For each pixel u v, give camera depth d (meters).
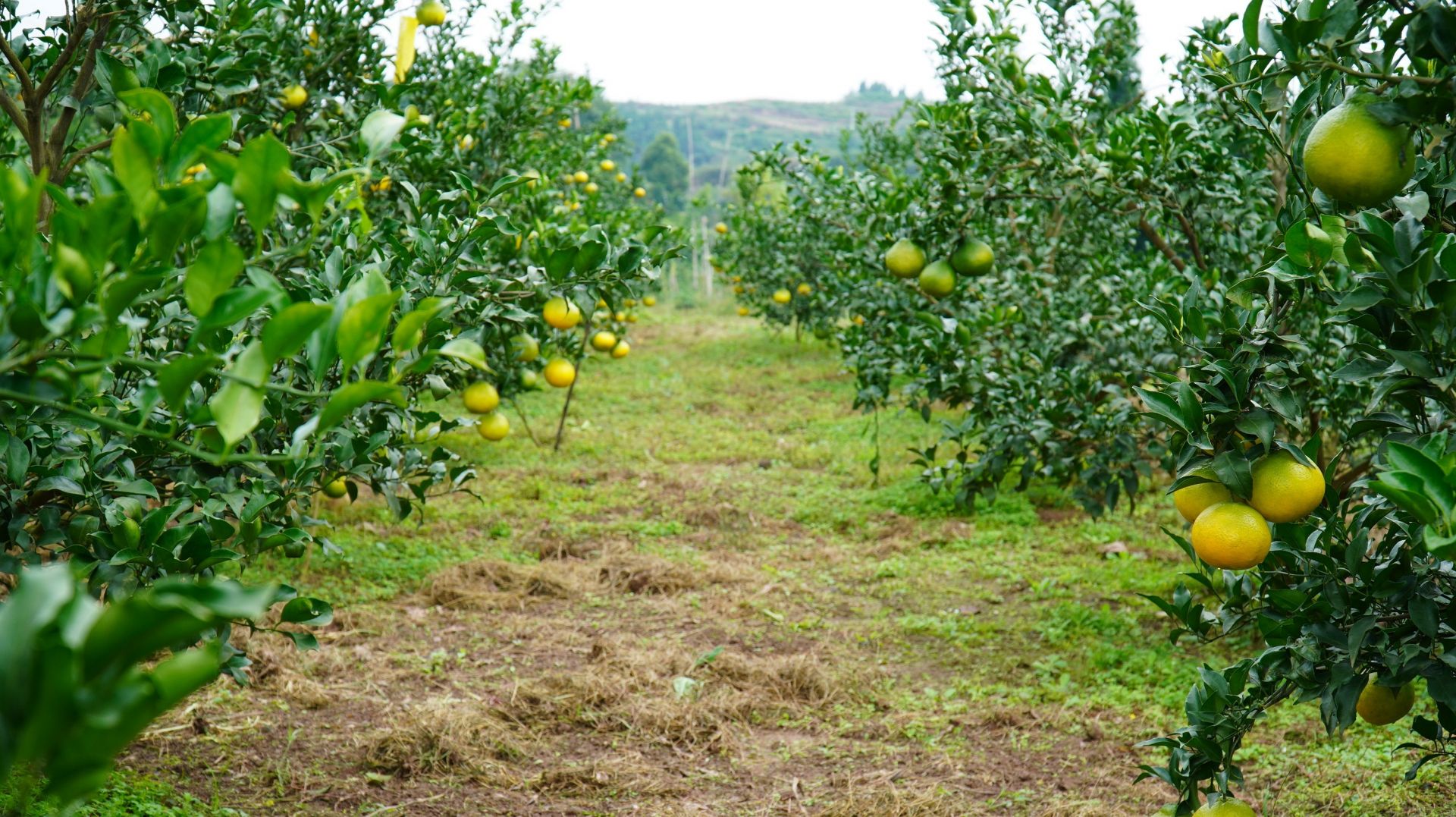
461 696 5.20
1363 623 2.16
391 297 1.20
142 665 4.69
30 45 3.61
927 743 4.82
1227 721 2.44
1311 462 1.93
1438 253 1.76
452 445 10.63
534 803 4.28
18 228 1.24
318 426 1.21
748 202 16.39
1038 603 6.62
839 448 11.16
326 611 2.79
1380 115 1.70
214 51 3.60
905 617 6.42
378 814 4.11
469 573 6.87
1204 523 1.94
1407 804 4.04
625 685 5.27
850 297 9.56
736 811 4.27
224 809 3.98
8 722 0.83
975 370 5.89
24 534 2.77
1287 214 2.22
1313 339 4.57
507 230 3.43
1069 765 4.60
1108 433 5.54
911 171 12.75
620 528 8.25
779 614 6.44
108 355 1.29
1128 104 6.57
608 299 3.36
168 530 2.65
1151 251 7.66
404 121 1.59
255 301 1.22
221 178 1.34
